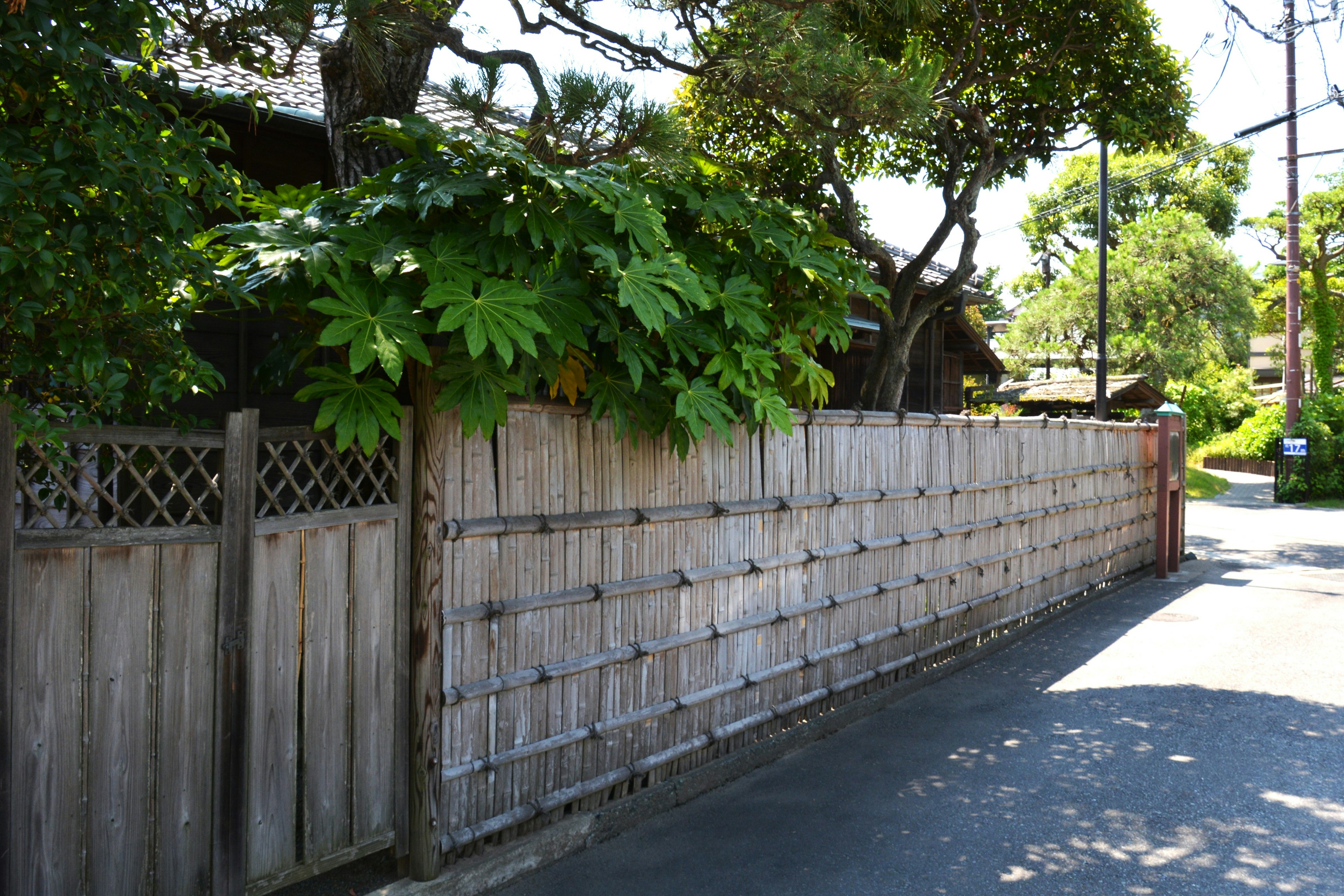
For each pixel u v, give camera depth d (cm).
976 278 1878
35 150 222
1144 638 764
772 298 458
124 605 264
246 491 289
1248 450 3050
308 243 316
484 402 326
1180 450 1153
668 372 390
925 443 646
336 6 374
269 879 302
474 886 347
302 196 379
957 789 448
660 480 438
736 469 482
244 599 290
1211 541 1416
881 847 386
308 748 311
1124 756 489
